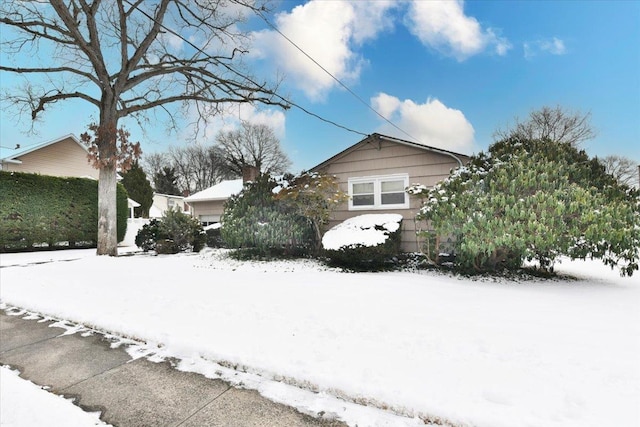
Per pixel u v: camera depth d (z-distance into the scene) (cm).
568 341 288
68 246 1291
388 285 548
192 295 472
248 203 918
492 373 231
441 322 343
